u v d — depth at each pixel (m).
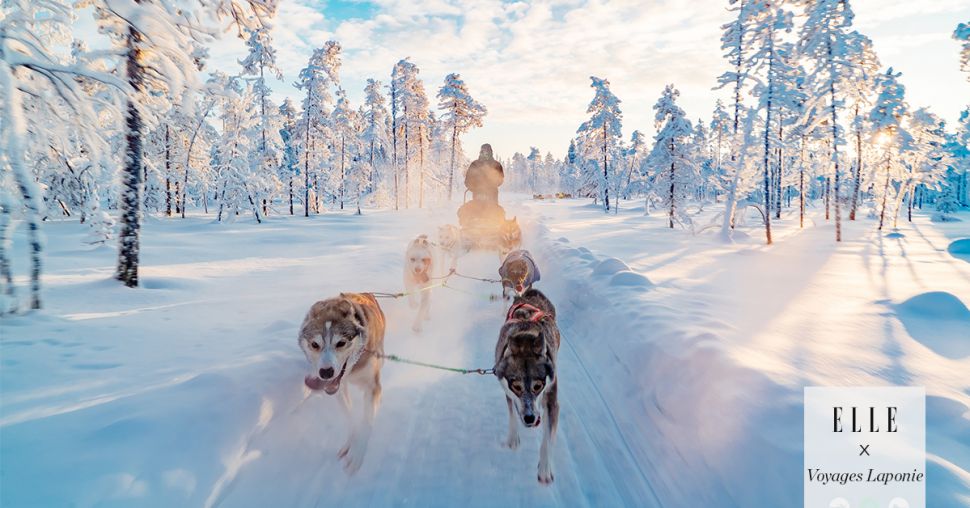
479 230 13.09
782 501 2.73
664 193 31.84
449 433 4.29
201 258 15.09
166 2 7.21
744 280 11.51
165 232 24.31
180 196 38.09
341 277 10.58
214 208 58.56
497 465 3.80
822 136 25.88
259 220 33.53
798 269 14.10
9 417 3.27
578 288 9.15
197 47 7.69
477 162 15.59
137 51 8.45
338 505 3.27
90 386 4.03
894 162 33.53
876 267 14.85
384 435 4.21
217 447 3.08
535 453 3.99
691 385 4.25
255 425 3.52
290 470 3.50
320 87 41.00
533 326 3.91
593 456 3.93
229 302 8.20
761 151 27.67
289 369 4.46
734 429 3.43
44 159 8.63
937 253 19.20
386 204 56.84
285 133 54.59
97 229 12.67
